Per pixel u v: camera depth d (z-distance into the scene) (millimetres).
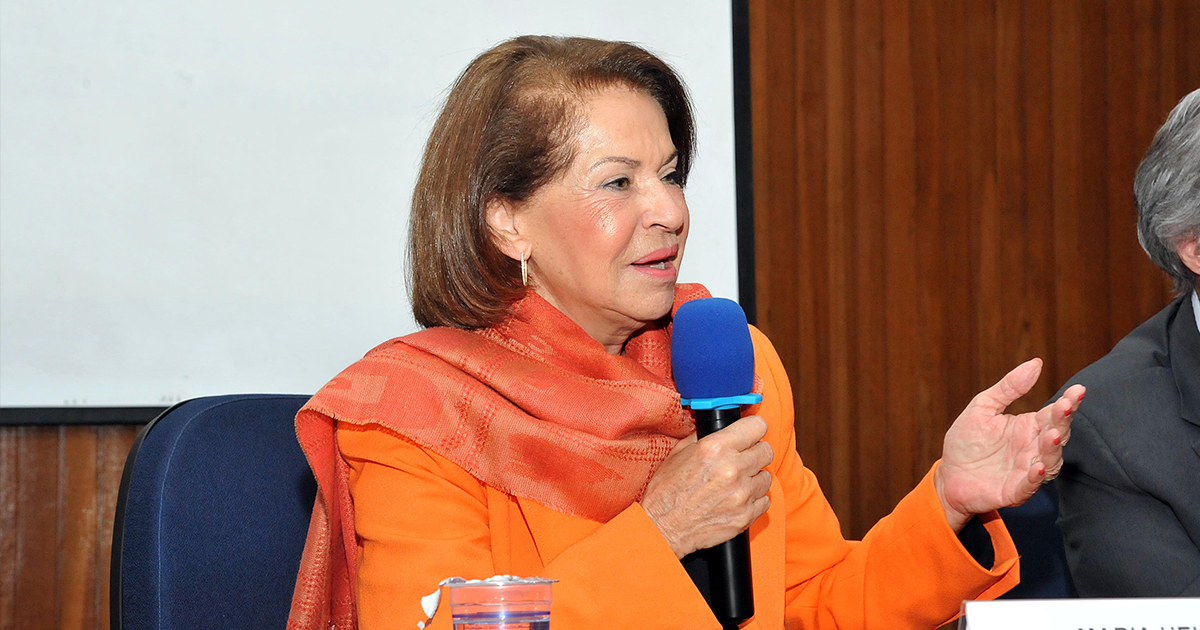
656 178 1160
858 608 1252
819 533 1346
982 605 677
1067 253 3189
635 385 1151
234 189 2523
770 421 1353
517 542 1128
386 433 1117
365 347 2596
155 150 2479
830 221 3027
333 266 2580
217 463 1282
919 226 3092
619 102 1153
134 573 1190
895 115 3084
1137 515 1321
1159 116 3250
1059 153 3189
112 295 2447
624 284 1156
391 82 2619
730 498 1021
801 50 3014
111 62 2455
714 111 2852
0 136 2396
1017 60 3170
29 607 2412
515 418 1111
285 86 2557
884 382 3055
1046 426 1103
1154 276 3234
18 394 2391
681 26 2822
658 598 978
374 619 1032
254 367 2529
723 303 1102
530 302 1211
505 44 1220
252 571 1273
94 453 2461
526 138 1146
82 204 2436
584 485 1102
